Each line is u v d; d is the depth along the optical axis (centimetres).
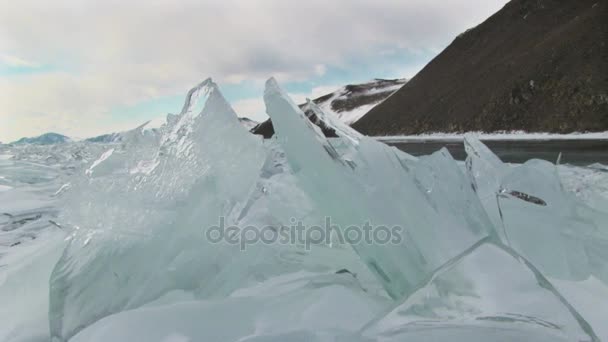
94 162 171
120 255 141
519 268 100
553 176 194
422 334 88
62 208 163
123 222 149
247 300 126
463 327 88
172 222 148
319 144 135
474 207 151
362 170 145
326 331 102
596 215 193
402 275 131
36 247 236
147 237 145
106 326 116
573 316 88
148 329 112
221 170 167
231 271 149
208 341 106
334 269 158
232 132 179
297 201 174
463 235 141
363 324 109
